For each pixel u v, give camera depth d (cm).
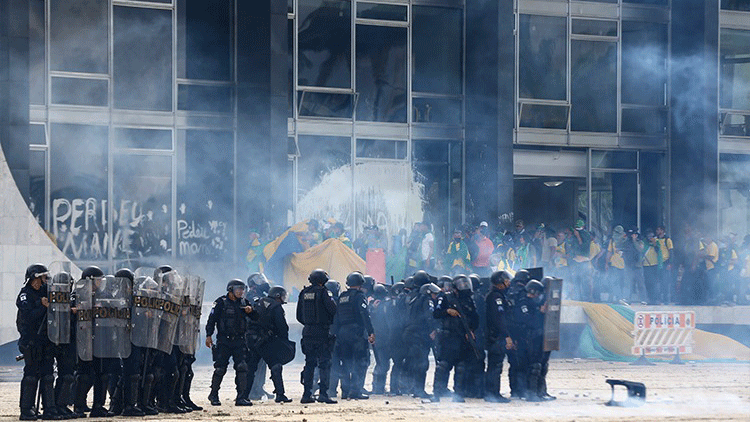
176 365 5050
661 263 9294
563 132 10575
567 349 8581
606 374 7188
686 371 7450
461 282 5534
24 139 8675
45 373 4769
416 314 5778
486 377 5575
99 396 4903
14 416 4934
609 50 10781
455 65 10338
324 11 9925
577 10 10656
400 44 10169
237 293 5366
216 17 9562
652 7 10869
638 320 8019
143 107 9350
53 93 9088
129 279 4903
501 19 10094
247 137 9456
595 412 5081
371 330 5575
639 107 10844
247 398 5397
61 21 9125
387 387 6353
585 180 10700
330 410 5128
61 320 4728
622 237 9181
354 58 9994
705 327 8950
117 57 9288
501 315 5519
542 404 5444
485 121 10150
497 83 10069
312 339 5456
